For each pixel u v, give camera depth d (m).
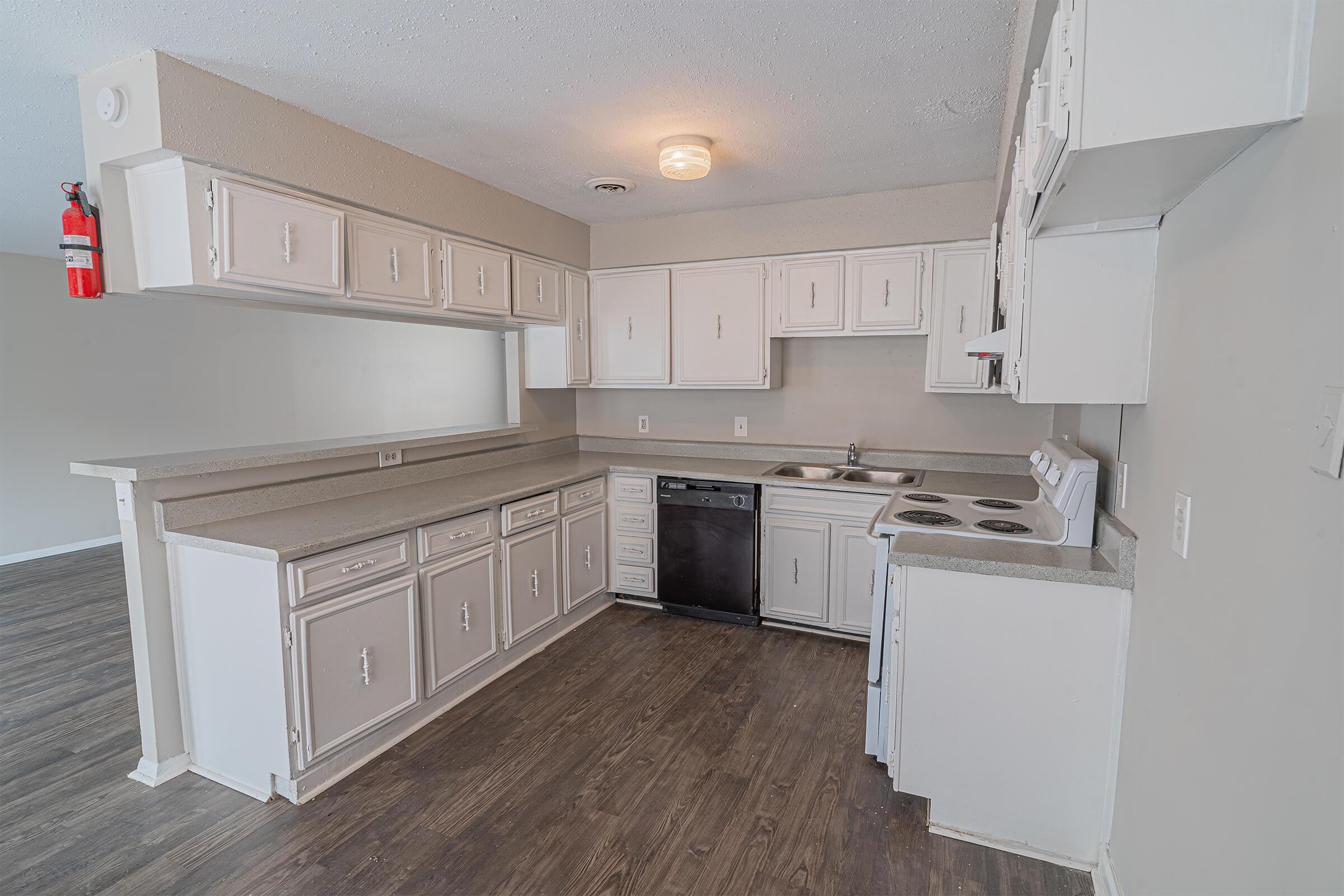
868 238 3.41
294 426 5.81
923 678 1.93
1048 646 1.80
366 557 2.24
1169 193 1.37
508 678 2.91
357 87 2.17
